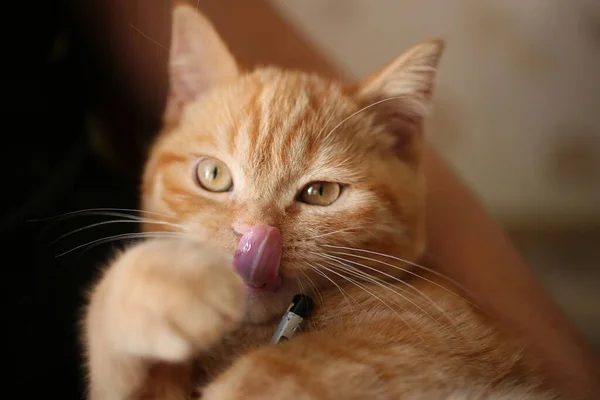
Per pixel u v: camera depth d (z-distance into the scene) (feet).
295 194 0.78
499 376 0.75
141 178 0.91
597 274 1.45
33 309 0.83
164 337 0.57
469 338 0.76
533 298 0.90
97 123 1.04
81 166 0.97
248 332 0.76
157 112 0.94
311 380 0.63
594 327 1.33
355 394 0.64
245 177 0.78
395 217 0.82
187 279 0.58
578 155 1.52
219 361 0.73
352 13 1.39
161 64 0.90
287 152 0.79
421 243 0.86
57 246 0.88
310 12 1.38
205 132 0.82
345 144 0.81
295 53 1.04
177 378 0.67
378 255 0.80
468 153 1.52
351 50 1.40
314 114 0.82
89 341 0.70
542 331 0.85
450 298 0.80
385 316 0.75
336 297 0.77
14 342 0.81
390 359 0.68
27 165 0.90
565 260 1.48
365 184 0.80
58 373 0.82
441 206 0.97
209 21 0.86
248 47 1.01
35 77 0.91
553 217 1.53
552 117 1.50
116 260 0.70
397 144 0.88
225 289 0.58
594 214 1.53
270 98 0.82
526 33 1.44
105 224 0.92
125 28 0.91
